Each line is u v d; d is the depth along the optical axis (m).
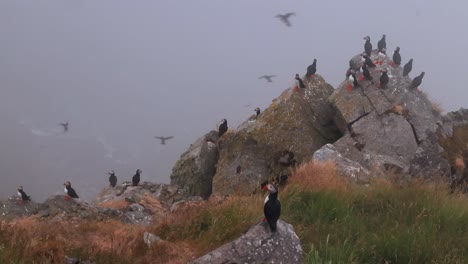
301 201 11.41
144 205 15.72
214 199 11.99
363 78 19.97
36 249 8.41
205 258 7.80
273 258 7.84
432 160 15.73
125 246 8.98
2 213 13.93
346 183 13.04
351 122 18.72
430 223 10.07
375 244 9.15
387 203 11.41
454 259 8.62
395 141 17.91
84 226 10.29
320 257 8.60
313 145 18.98
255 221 9.70
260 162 18.69
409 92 19.34
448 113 19.53
